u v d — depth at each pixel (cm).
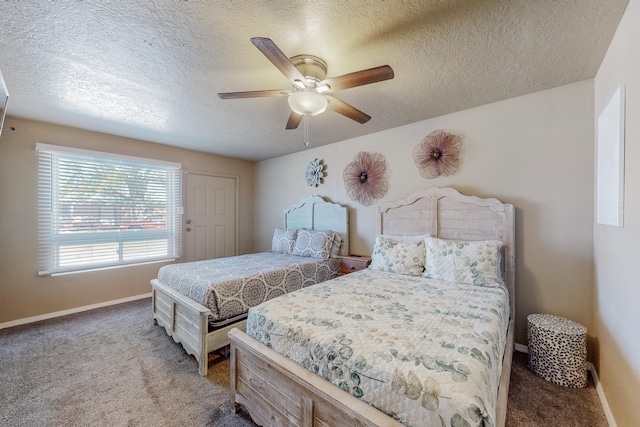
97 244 335
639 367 120
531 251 227
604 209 171
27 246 289
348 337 124
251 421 154
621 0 126
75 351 227
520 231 233
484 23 142
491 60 177
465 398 85
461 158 265
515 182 235
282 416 133
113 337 253
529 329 204
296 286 286
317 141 374
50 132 300
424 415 90
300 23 143
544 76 198
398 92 224
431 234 275
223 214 470
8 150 279
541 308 222
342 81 158
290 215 436
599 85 187
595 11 133
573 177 210
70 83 208
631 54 128
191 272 258
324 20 140
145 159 370
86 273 327
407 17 138
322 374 120
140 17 138
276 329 144
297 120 225
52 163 304
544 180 222
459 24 143
